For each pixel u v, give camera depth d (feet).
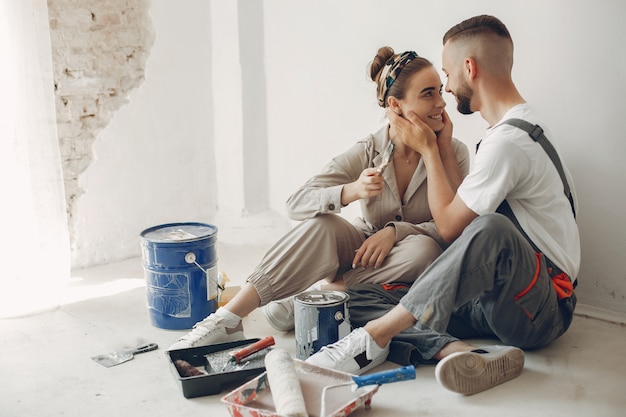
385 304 8.17
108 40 11.80
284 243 8.27
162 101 12.55
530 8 9.17
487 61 7.57
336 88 11.73
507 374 7.27
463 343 7.49
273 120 12.80
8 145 9.72
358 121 11.54
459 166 8.86
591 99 8.84
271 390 6.60
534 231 7.48
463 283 6.86
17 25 9.60
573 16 8.81
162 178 12.75
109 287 10.92
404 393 7.13
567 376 7.40
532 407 6.77
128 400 7.22
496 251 6.75
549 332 7.55
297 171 12.64
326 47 11.73
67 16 11.32
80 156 11.78
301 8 11.93
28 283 9.86
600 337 8.43
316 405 6.59
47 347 8.64
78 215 11.87
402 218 8.84
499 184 7.22
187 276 8.84
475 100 7.82
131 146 12.30
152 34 12.26
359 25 11.19
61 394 7.39
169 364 7.58
